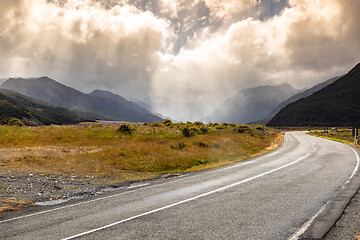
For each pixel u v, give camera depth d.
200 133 38.69
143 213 5.59
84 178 10.82
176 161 15.79
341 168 11.23
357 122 174.50
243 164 14.14
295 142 34.81
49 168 12.43
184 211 5.64
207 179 9.77
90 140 25.12
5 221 5.36
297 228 4.44
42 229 4.78
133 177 11.53
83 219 5.32
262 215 5.19
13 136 23.67
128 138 27.58
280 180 8.86
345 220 4.80
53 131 28.45
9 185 8.86
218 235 4.22
